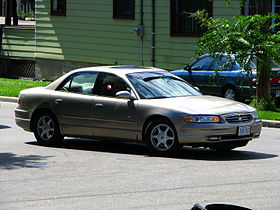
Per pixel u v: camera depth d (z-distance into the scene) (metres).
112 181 20.89
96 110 27.38
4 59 70.25
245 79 42.81
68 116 28.31
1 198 18.61
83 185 20.31
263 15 42.66
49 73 65.94
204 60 46.41
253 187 19.77
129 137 26.59
